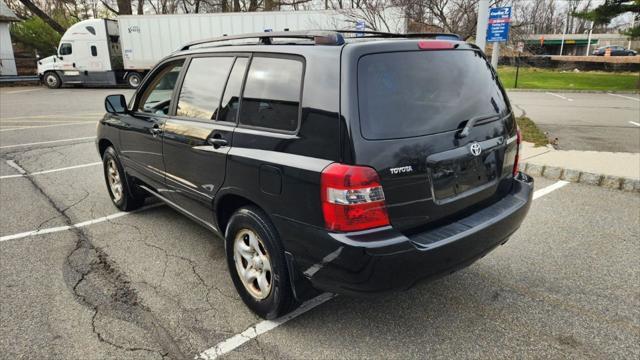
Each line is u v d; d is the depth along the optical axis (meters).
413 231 2.51
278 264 2.68
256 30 19.61
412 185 2.42
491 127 2.90
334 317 3.01
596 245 4.05
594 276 3.51
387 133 2.37
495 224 2.74
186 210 3.70
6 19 24.94
